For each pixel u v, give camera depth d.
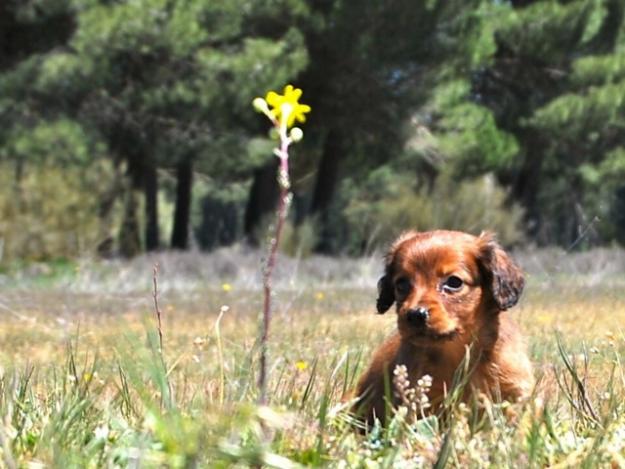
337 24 29.97
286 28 29.98
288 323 11.94
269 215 31.44
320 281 22.09
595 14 35.50
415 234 5.91
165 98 27.66
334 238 33.84
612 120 35.22
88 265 23.91
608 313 12.30
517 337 5.66
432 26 30.55
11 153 26.70
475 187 32.09
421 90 31.80
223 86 27.50
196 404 4.62
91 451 3.96
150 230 34.75
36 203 26.05
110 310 15.83
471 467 3.88
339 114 31.75
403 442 4.36
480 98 37.81
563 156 41.06
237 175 41.00
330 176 34.81
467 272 5.50
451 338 5.33
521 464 3.92
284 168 3.13
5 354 9.66
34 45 30.62
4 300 16.89
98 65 26.78
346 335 10.21
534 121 35.66
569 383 6.25
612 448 4.12
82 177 27.30
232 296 18.48
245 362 5.32
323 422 4.20
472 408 4.79
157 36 26.34
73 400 4.71
